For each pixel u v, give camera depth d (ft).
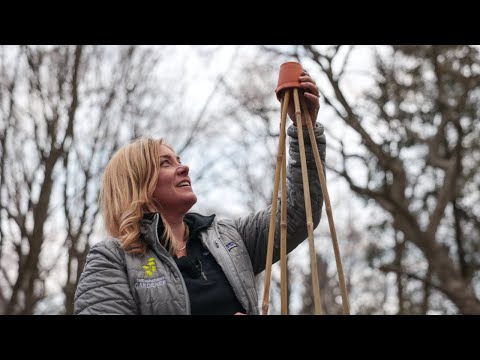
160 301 6.30
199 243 7.13
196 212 7.70
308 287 35.91
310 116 7.01
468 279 39.73
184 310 6.31
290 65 6.93
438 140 36.22
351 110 28.32
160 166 7.40
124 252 6.61
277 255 7.52
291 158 7.29
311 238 6.00
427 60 35.86
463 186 40.04
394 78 35.35
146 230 6.74
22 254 22.74
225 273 6.72
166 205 7.21
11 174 22.47
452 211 40.88
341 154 28.50
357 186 29.91
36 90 22.02
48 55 22.15
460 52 34.86
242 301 6.59
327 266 37.37
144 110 23.91
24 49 21.68
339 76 28.12
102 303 6.23
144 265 6.52
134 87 23.61
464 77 35.70
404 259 41.60
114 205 7.15
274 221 6.25
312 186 7.25
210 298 6.49
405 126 35.42
